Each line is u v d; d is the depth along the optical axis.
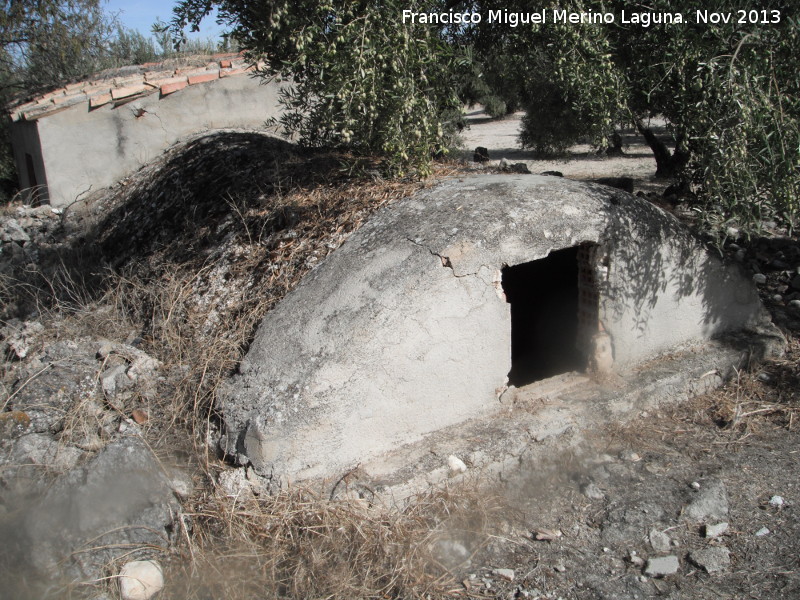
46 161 8.84
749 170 4.40
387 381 3.91
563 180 4.97
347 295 4.09
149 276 5.95
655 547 3.61
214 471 3.83
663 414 4.84
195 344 4.67
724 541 3.64
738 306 5.49
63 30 13.43
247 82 9.71
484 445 4.04
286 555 3.44
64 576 3.21
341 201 5.22
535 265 6.67
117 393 4.41
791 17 4.46
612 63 5.06
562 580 3.40
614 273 4.63
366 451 3.93
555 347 6.07
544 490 4.09
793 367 5.33
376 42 4.90
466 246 4.05
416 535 3.55
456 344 4.13
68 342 4.89
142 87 9.12
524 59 6.75
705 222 4.65
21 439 4.01
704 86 4.61
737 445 4.50
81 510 3.42
